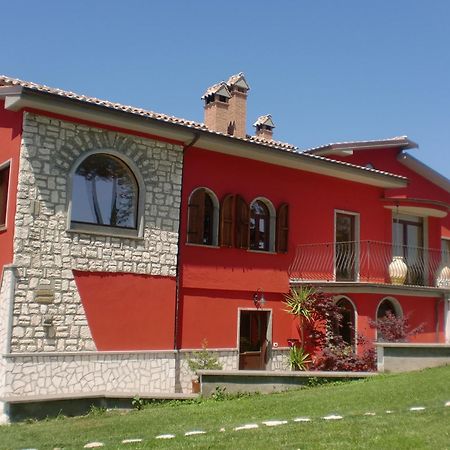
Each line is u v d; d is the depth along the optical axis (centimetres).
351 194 1806
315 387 1252
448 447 670
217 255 1477
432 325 1820
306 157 1588
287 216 1622
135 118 1262
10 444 888
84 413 1154
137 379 1287
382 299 1655
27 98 1125
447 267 1978
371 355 1484
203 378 1212
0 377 1137
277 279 1592
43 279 1175
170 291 1363
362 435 741
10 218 1176
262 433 797
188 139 1385
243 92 1950
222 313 1476
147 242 1330
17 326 1138
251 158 1564
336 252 1748
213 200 1506
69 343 1199
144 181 1336
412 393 1048
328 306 1551
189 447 737
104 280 1259
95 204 1270
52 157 1203
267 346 1553
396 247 1928
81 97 1446
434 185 2177
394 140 1970
